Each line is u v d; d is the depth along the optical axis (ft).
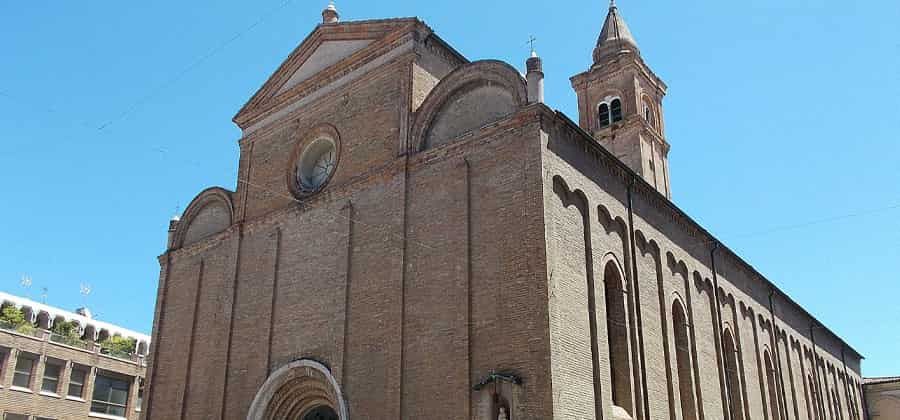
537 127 79.05
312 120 108.99
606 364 78.84
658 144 157.48
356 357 86.99
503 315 74.95
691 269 110.63
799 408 144.77
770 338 139.33
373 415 82.43
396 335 83.35
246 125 120.67
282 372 94.32
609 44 163.22
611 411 77.25
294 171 108.06
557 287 74.02
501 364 73.36
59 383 172.04
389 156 94.27
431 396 77.92
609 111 155.94
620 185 93.76
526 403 69.97
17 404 159.94
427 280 83.30
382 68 100.99
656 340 93.66
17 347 162.50
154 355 116.57
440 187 86.28
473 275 79.15
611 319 87.20
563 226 78.69
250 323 102.63
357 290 90.38
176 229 125.08
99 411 182.19
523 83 82.74
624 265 90.22
